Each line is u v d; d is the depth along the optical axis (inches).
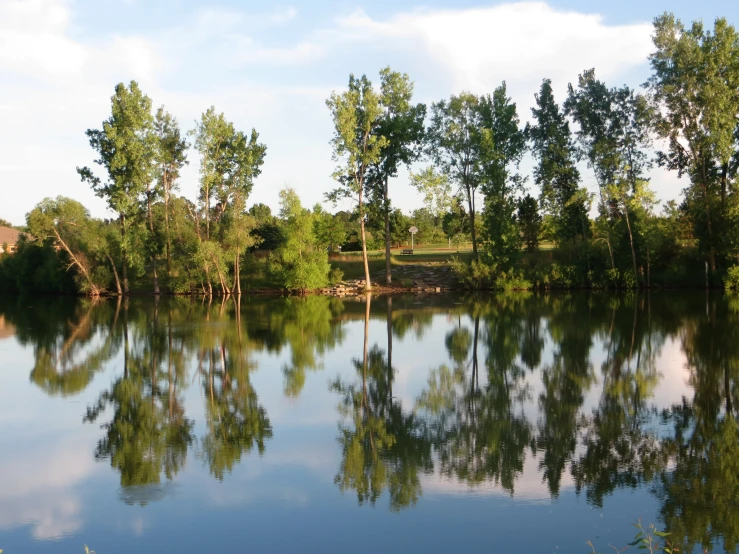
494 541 381.1
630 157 2113.7
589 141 2167.8
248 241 2276.1
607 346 1039.0
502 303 1829.5
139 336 1256.2
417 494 452.8
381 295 2228.1
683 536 383.6
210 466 516.1
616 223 2194.9
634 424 615.2
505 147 2309.3
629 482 470.0
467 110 2315.5
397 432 602.5
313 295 2285.9
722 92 1847.9
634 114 2068.2
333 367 919.7
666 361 903.7
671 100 1931.6
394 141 2284.7
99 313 1745.8
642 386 765.9
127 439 594.6
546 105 2306.8
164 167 2338.8
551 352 1003.3
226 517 420.5
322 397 742.5
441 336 1200.8
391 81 2278.5
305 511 427.8
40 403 737.6
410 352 1034.7
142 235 2261.3
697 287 2116.1
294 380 836.0
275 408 695.7
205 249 2230.6
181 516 424.2
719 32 1883.6
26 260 2591.0
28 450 567.2
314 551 371.6
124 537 395.9
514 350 1031.6
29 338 1266.0
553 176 2267.5
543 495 448.5
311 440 581.0
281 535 393.1
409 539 384.2
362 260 2743.6
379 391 768.9
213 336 1240.8
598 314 1462.8
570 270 2219.5
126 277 2420.0
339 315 1595.7
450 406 695.7
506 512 421.4
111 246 2423.7
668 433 585.9
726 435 576.4
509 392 754.2
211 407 705.0
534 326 1295.5
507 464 511.8
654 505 429.4
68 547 385.4
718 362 887.1
